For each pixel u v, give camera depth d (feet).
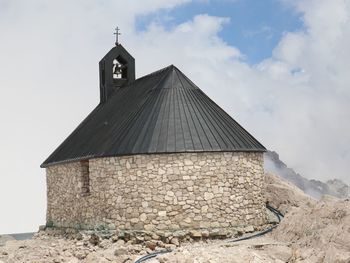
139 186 94.17
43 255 94.02
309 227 83.15
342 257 71.87
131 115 103.76
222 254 76.64
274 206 109.70
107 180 98.68
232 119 106.32
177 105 99.86
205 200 93.81
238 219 95.91
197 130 96.27
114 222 96.68
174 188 93.15
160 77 108.99
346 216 79.82
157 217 92.94
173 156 93.56
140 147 94.22
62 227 118.83
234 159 96.53
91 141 111.14
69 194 115.55
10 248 106.01
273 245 81.25
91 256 86.43
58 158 122.52
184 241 91.50
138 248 89.15
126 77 139.23
